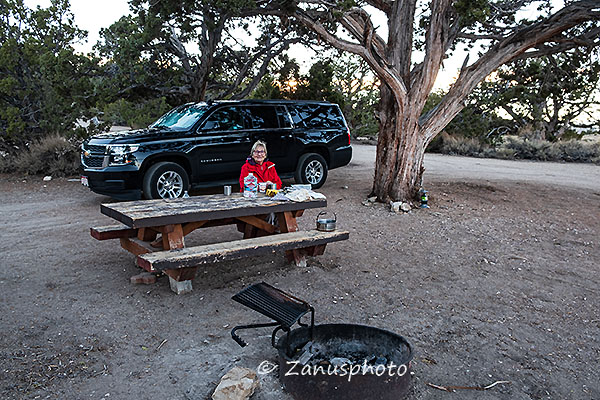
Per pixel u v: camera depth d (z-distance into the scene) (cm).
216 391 317
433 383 359
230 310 466
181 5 1182
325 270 589
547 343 437
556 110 2988
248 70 1662
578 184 1370
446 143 2550
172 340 407
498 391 354
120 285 522
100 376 351
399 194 1005
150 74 1398
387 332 346
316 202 590
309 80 2136
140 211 480
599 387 368
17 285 519
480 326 463
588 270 658
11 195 1063
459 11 855
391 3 1050
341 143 1205
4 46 1345
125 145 901
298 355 346
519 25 1031
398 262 647
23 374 348
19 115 1376
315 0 947
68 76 1320
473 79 965
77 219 837
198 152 974
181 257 457
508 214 974
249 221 601
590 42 945
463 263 660
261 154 629
